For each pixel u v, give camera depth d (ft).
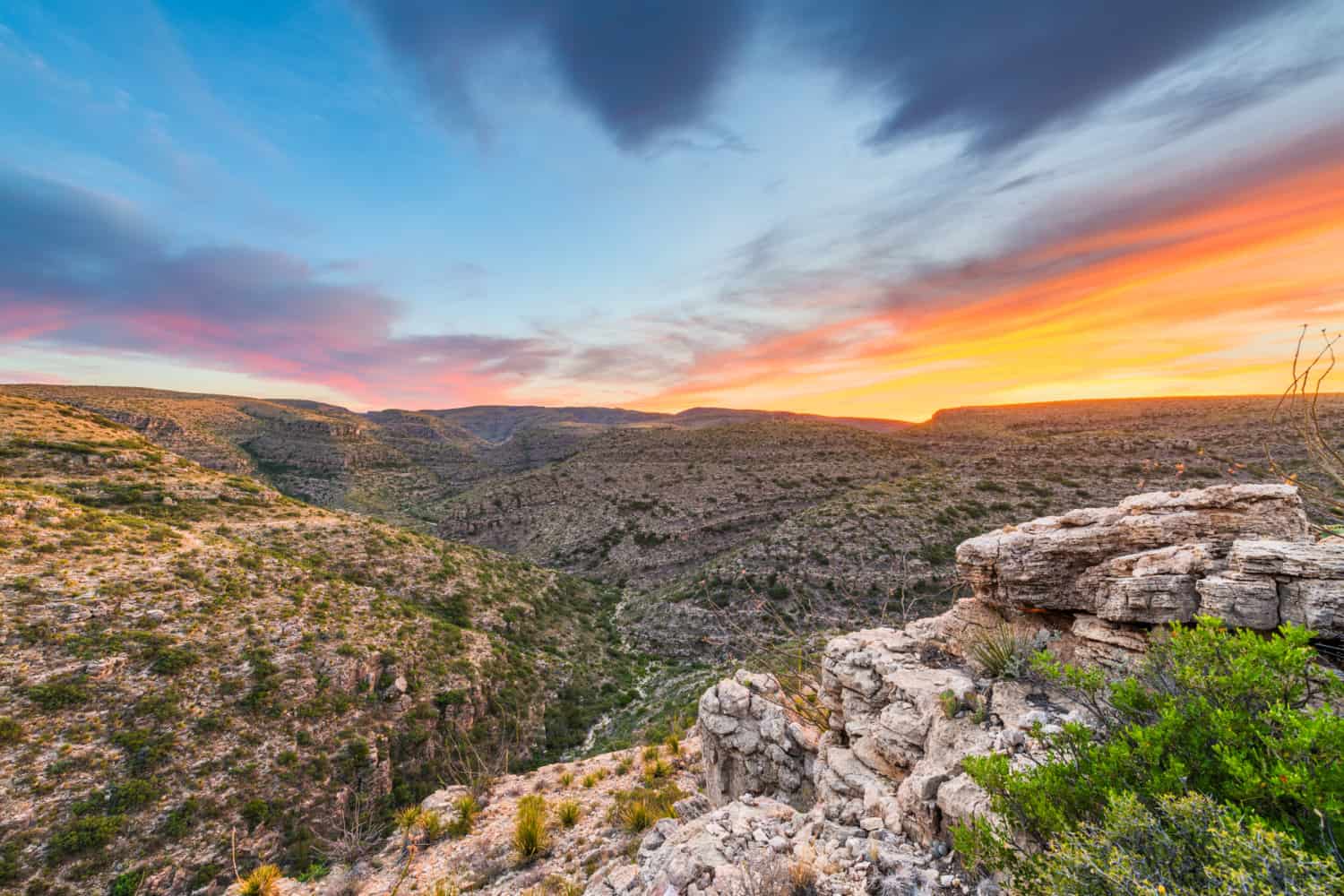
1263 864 8.21
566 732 132.98
